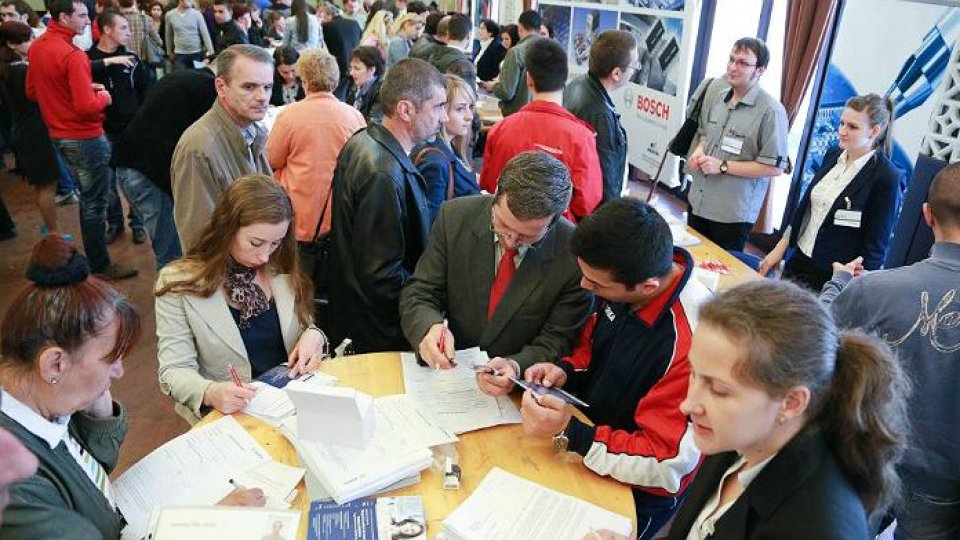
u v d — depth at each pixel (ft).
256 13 28.58
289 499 4.43
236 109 7.95
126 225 16.60
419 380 5.82
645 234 4.34
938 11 8.58
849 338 3.01
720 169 11.14
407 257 7.68
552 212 5.40
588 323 5.90
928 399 5.25
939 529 5.58
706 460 3.78
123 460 8.74
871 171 8.58
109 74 14.99
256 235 5.74
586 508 4.42
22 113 13.78
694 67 17.83
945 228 5.26
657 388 4.67
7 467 2.28
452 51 16.26
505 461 4.89
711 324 2.95
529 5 26.96
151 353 11.25
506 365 5.64
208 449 4.92
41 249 3.58
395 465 4.56
